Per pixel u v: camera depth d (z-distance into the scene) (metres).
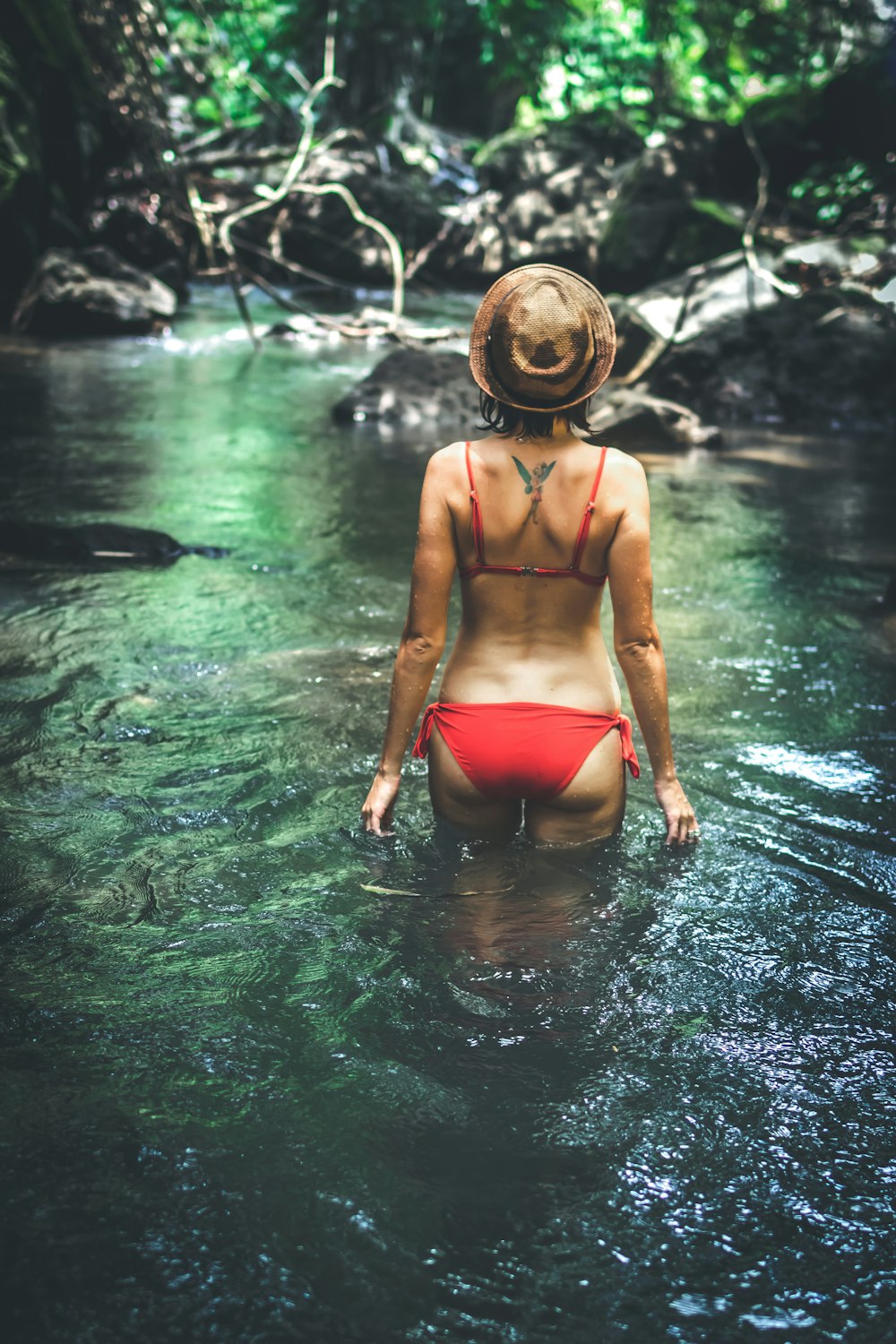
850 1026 2.40
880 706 4.16
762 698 4.20
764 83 21.36
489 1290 1.76
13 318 13.46
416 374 10.14
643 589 2.95
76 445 8.17
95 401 9.75
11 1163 1.96
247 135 19.36
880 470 8.66
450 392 9.96
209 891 2.83
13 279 13.72
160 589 5.23
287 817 3.20
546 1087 2.19
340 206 17.97
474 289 18.64
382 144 19.66
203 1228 1.84
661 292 12.96
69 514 6.43
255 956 2.56
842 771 3.61
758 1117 2.13
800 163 17.30
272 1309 1.71
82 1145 2.00
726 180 17.25
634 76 22.16
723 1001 2.46
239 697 4.04
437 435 9.15
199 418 9.34
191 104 19.47
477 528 2.91
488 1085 2.19
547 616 2.98
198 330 13.99
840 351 10.87
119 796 3.30
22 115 13.69
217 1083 2.16
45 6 14.47
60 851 2.99
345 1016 2.37
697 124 17.16
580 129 20.50
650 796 3.41
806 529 6.82
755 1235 1.87
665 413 9.42
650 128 21.14
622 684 4.38
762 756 3.71
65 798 3.28
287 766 3.51
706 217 15.84
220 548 5.91
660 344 11.38
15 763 3.48
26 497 6.75
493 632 3.00
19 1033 2.29
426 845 3.06
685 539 6.50
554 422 2.90
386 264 18.00
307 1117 2.09
